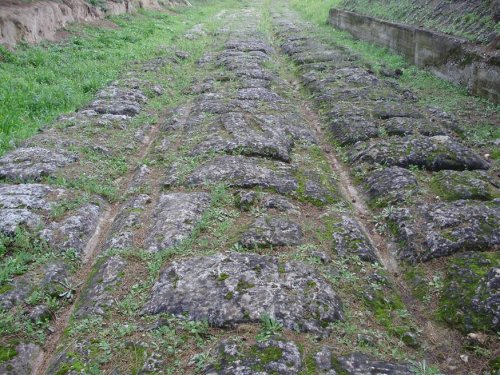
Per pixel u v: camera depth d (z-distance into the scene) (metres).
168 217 4.58
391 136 6.50
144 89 8.99
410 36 10.94
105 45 12.67
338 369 2.93
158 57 11.89
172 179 5.41
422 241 4.20
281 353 2.98
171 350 3.09
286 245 4.20
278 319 3.28
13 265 3.90
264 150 6.01
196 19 20.98
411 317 3.53
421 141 6.06
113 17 15.98
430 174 5.50
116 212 5.02
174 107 8.28
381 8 14.16
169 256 4.04
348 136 6.64
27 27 10.95
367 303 3.60
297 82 10.20
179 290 3.57
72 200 4.92
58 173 5.43
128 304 3.54
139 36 14.26
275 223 4.46
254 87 9.18
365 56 11.88
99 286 3.75
